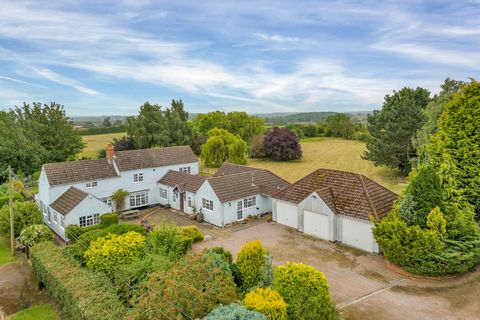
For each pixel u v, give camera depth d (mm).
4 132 49656
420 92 52000
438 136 24359
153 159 40875
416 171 23156
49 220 33031
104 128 113562
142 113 66062
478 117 22391
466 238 19312
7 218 27156
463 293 17594
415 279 19234
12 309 17781
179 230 25703
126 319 11852
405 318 15516
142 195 39219
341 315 15812
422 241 18328
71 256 19469
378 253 23094
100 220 30312
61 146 57250
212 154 61156
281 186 35438
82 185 34531
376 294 17734
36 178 48938
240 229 29734
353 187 26750
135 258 17953
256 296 12844
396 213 20812
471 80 23859
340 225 25328
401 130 45406
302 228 28000
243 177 34562
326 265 21562
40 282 19656
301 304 12672
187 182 36688
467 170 22891
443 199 20844
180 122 70562
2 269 22641
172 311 11688
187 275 13570
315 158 77375
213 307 12312
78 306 13742
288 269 14391
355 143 100562
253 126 92938
